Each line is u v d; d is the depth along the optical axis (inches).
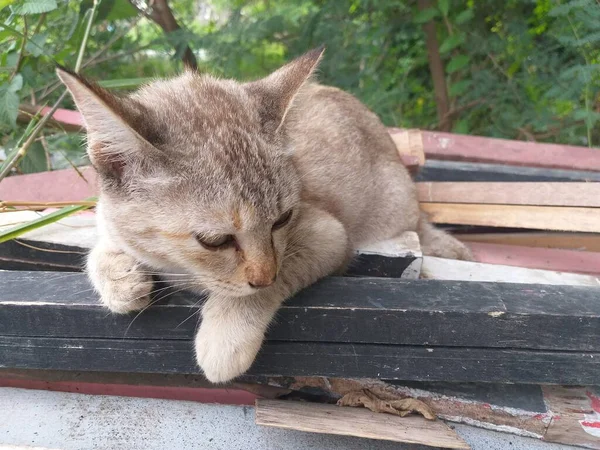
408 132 14.6
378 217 11.6
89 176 12.3
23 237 9.5
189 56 17.4
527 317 7.6
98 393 9.2
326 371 8.2
